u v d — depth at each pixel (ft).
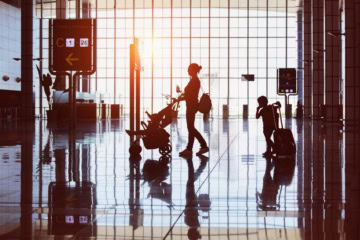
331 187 26.61
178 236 16.49
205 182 28.35
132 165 36.22
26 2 143.13
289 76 163.53
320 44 151.64
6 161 38.47
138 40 59.98
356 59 99.09
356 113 98.84
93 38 73.15
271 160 39.78
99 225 17.99
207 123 128.16
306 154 44.37
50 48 74.84
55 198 23.35
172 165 36.29
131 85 59.16
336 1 126.11
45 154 43.80
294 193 24.76
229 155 43.70
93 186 26.81
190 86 42.96
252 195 24.20
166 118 43.57
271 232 16.98
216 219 19.03
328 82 125.59
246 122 137.90
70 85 81.97
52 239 16.07
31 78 143.74
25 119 142.51
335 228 17.49
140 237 16.35
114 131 82.28
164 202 22.39
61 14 145.69
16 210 20.63
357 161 38.83
